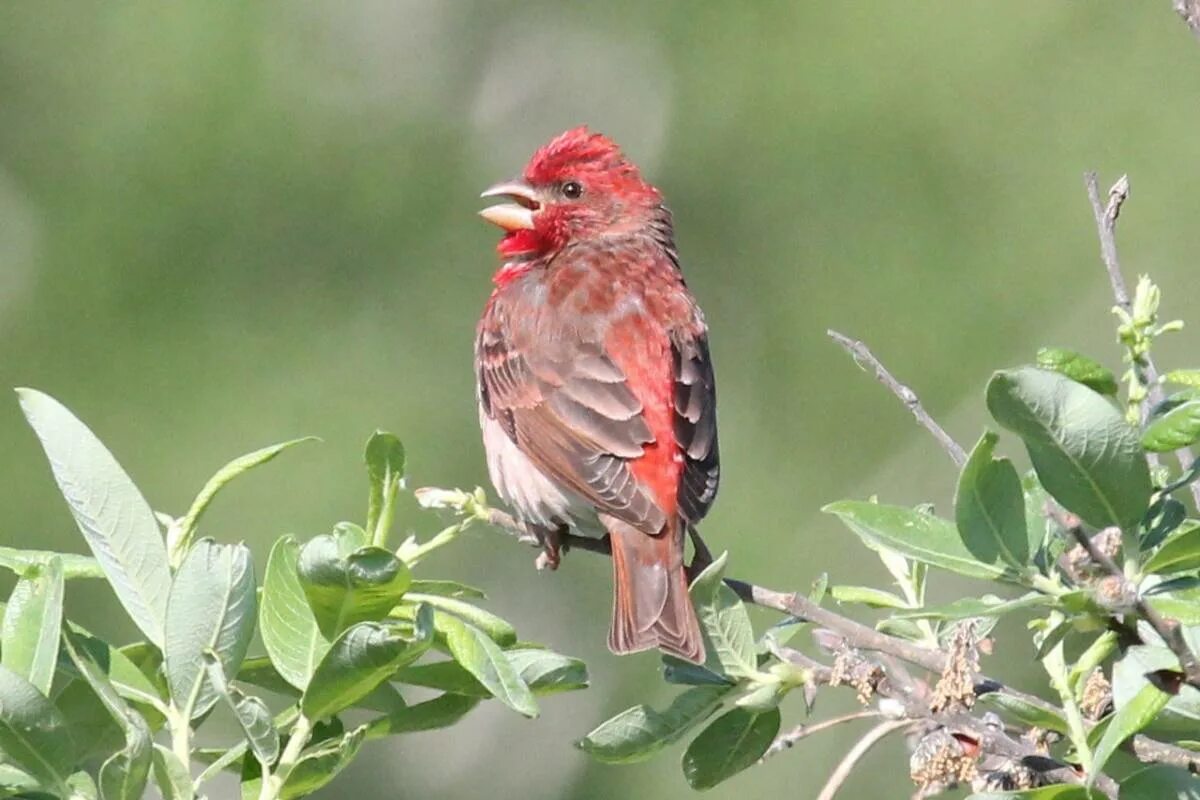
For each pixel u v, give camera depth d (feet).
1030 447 17.13
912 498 50.62
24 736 16.26
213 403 51.72
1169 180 52.60
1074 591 16.63
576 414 26.14
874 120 53.93
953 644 18.15
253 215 53.06
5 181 52.70
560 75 56.18
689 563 26.45
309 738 18.38
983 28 53.67
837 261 53.52
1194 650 17.31
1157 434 16.84
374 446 19.39
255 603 17.70
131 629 46.93
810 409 52.34
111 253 52.54
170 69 53.52
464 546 50.78
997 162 53.42
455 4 55.93
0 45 53.06
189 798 16.96
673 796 49.19
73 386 51.62
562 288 27.63
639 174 30.30
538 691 18.48
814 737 47.03
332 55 54.80
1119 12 53.21
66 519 51.03
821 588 21.02
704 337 27.53
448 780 50.55
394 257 53.72
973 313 52.29
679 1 56.08
